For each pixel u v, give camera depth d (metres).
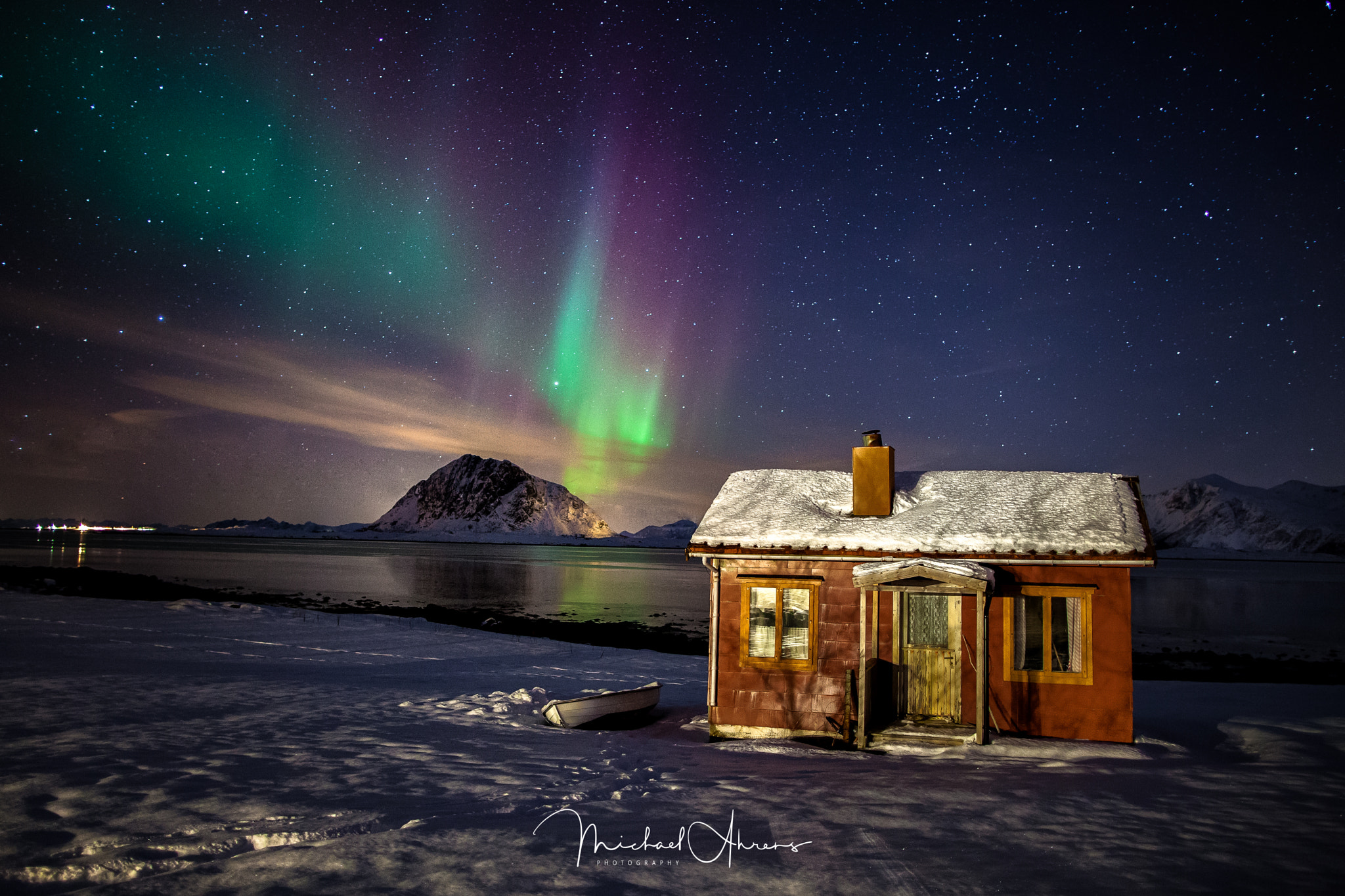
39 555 85.50
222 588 47.50
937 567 9.77
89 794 6.04
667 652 26.17
